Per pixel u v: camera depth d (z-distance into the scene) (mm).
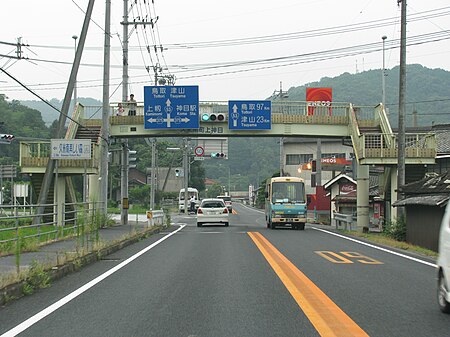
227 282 10820
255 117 32750
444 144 35000
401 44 24547
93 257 14445
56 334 6680
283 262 14156
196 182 102375
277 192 30281
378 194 39688
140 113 33250
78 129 31922
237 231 28375
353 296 9258
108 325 7152
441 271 8078
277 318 7531
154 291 9797
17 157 56844
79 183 60125
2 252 14445
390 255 16328
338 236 24484
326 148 72000
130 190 81438
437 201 18828
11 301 8867
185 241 21500
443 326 7074
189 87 32656
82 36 21578
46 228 22266
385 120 31531
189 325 7137
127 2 32938
